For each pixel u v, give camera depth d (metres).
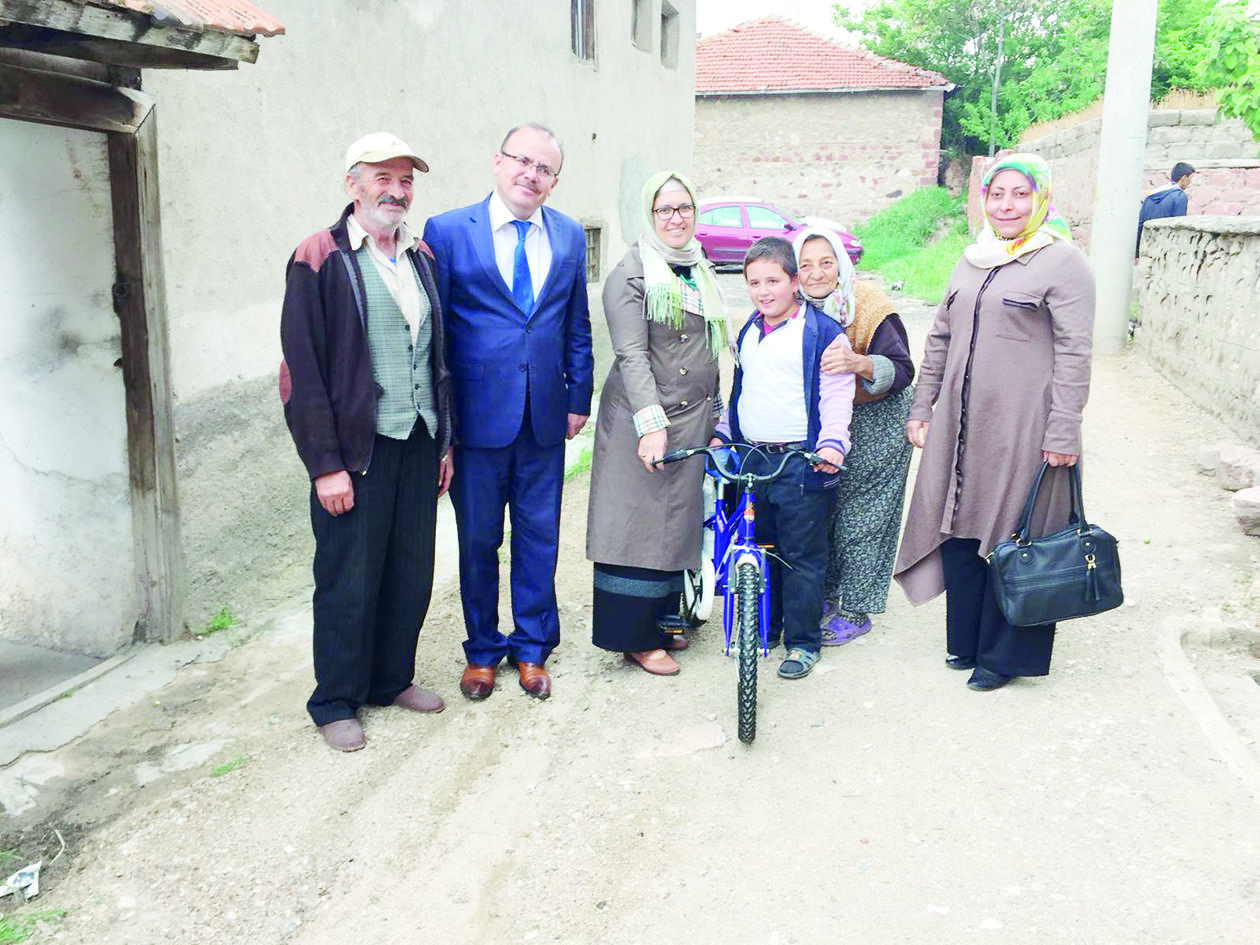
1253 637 4.33
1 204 4.14
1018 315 3.58
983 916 2.73
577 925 2.79
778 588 4.31
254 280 4.82
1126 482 6.43
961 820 3.14
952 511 3.78
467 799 3.37
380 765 3.57
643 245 3.85
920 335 12.36
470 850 3.12
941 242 22.08
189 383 4.43
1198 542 5.40
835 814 3.21
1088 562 3.59
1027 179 3.54
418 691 3.96
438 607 4.94
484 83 7.07
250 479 4.87
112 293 4.15
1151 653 4.16
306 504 5.31
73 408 4.28
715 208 19.19
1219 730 3.58
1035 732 3.60
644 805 3.30
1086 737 3.55
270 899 2.92
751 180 25.11
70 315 4.20
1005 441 3.64
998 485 3.68
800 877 2.92
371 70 5.68
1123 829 3.05
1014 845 3.01
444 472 3.80
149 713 3.94
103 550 4.40
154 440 4.25
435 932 2.78
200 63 3.54
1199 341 8.16
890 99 24.22
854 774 3.41
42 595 4.52
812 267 3.87
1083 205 14.98
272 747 3.69
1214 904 2.72
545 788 3.42
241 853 3.12
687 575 4.09
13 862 3.07
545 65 8.10
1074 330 3.51
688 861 3.02
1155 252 9.91
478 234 3.66
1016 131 25.75
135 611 4.44
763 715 3.81
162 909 2.88
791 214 19.22
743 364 3.99
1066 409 3.54
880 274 20.12
